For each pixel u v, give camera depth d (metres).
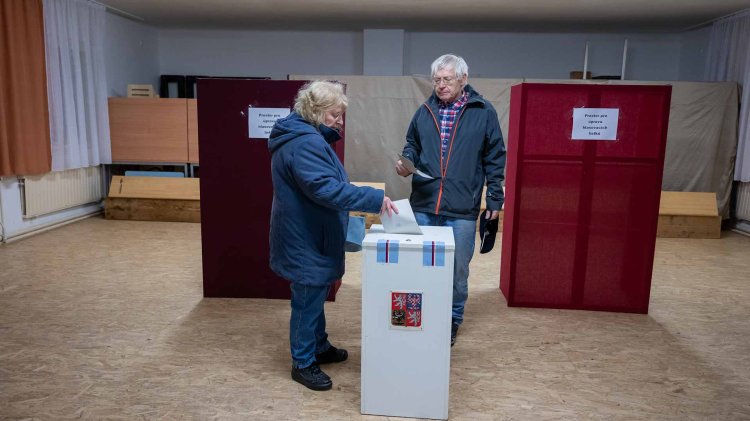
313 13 6.94
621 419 2.29
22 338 3.00
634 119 3.41
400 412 2.28
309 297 2.38
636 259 3.56
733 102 6.31
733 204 6.65
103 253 4.91
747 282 4.38
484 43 8.37
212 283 3.72
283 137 2.23
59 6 5.52
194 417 2.24
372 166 6.66
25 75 5.06
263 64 8.61
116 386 2.48
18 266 4.44
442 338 2.19
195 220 6.42
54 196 5.80
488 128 2.90
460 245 2.92
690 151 6.42
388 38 8.13
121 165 7.10
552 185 3.53
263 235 3.64
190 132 6.60
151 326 3.21
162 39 8.53
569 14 6.71
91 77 6.18
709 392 2.54
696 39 7.72
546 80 6.52
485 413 2.32
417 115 3.07
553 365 2.80
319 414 2.29
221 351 2.88
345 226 2.38
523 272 3.65
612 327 3.36
